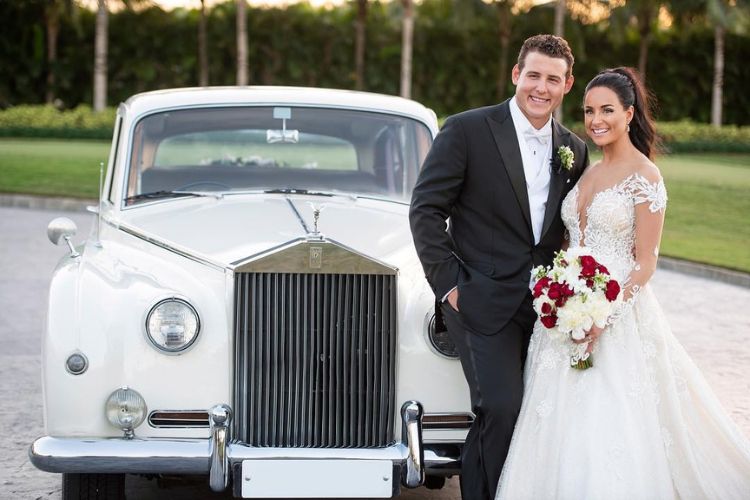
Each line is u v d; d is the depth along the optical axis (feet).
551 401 14.76
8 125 109.91
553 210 15.38
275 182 20.42
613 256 15.26
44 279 38.24
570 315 14.21
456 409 15.20
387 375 15.03
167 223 17.75
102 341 14.66
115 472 14.42
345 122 20.51
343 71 157.17
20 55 146.41
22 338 29.07
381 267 14.89
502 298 14.80
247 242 16.46
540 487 14.76
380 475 14.58
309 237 14.94
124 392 14.58
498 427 14.67
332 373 14.96
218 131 20.20
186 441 14.51
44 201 63.82
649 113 15.62
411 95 158.40
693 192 72.84
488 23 157.89
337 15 158.92
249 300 14.84
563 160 15.29
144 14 153.17
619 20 145.79
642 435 14.83
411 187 20.45
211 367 14.82
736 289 41.01
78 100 150.71
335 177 20.58
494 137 15.07
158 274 15.55
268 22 155.02
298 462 14.44
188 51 153.99
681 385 15.60
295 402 14.96
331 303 14.90
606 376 14.84
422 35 157.28
